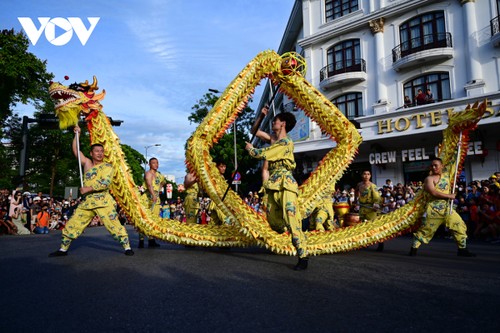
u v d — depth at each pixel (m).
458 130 5.24
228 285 3.08
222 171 6.65
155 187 6.50
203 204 10.63
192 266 4.00
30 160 32.72
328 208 6.51
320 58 21.31
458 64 16.39
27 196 15.87
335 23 20.80
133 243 7.29
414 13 17.83
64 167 33.50
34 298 2.71
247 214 4.56
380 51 18.75
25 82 19.09
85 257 4.75
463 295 2.72
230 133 28.58
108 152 5.09
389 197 11.41
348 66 20.16
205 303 2.55
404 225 5.16
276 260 4.49
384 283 3.13
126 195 5.24
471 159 15.34
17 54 18.20
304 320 2.19
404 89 18.06
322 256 4.95
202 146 4.84
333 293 2.80
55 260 4.50
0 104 19.88
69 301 2.62
